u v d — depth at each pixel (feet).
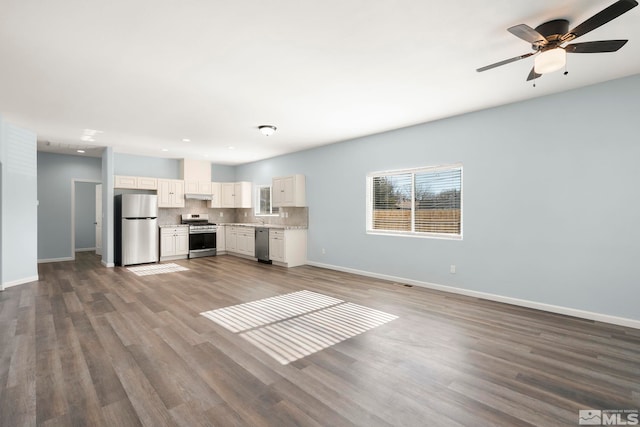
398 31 7.79
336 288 15.80
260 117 14.93
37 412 6.09
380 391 6.86
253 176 28.40
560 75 10.39
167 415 6.03
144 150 22.93
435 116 14.84
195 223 27.81
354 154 19.40
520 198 12.86
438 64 9.57
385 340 9.52
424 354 8.60
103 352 8.66
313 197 22.26
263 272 19.94
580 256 11.51
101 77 10.32
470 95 12.14
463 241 14.58
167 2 6.58
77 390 6.84
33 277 17.26
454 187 15.26
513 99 12.63
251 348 8.98
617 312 10.81
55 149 22.39
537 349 8.88
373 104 13.15
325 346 9.11
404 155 16.85
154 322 11.00
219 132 17.72
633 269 10.51
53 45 8.30
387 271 17.74
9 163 15.79
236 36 7.98
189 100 12.55
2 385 7.02
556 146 11.97
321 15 7.10
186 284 16.67
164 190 25.18
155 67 9.67
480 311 12.20
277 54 8.93
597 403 6.44
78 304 13.07
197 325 10.74
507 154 13.19
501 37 8.10
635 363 8.07
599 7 6.84
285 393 6.78
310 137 19.03
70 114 14.26
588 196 11.32
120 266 22.07
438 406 6.33
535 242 12.51
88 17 7.09
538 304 12.45
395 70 9.97
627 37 8.13
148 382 7.18
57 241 24.27
